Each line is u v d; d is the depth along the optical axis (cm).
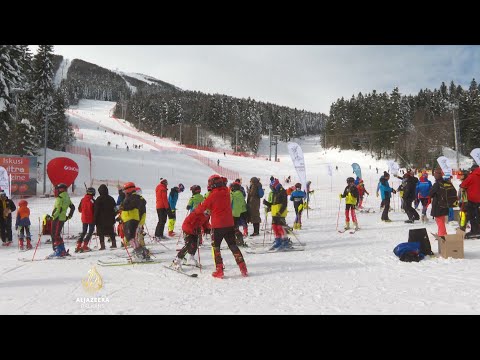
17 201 2830
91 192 1062
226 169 6438
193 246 763
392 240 1066
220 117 13475
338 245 1012
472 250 841
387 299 511
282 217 955
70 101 16800
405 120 9725
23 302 536
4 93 3039
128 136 9962
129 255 871
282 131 14550
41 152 4588
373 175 6750
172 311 486
